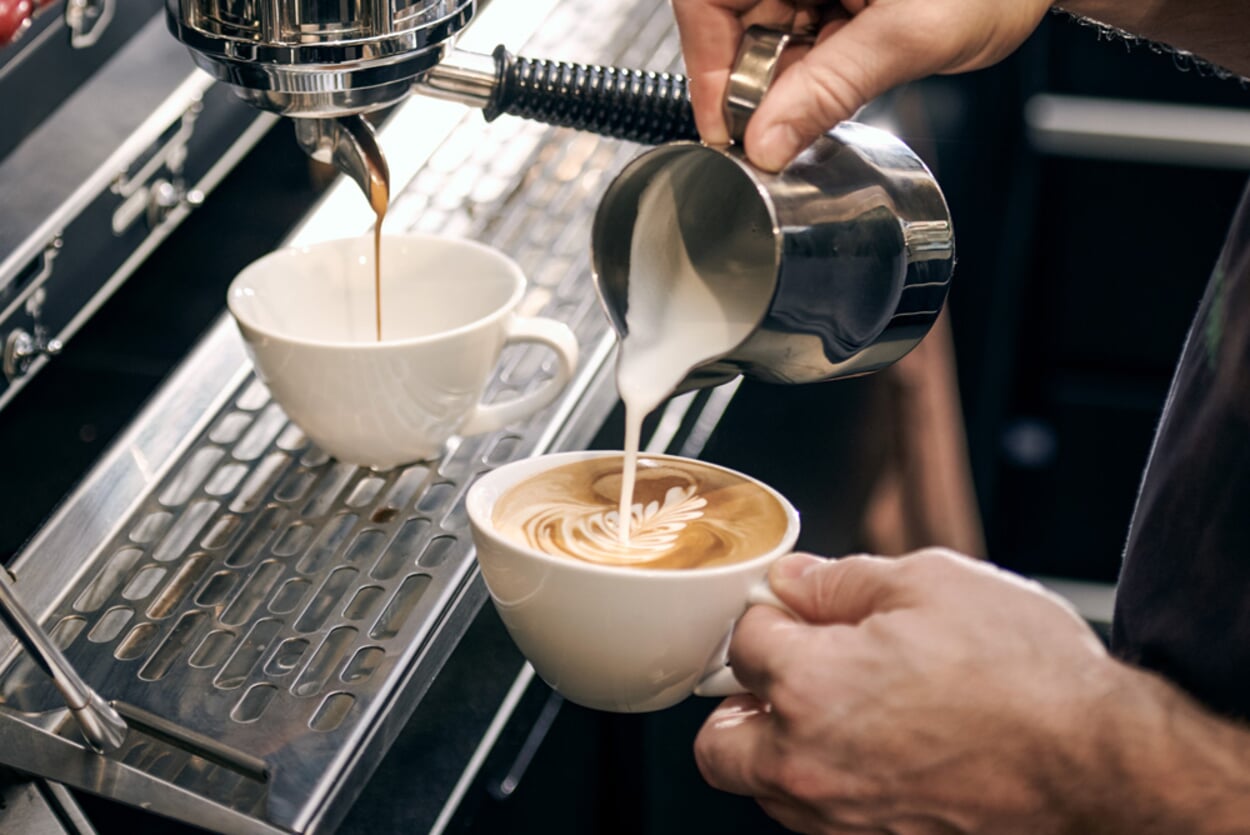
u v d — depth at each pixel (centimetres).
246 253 81
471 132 91
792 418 92
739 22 61
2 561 62
